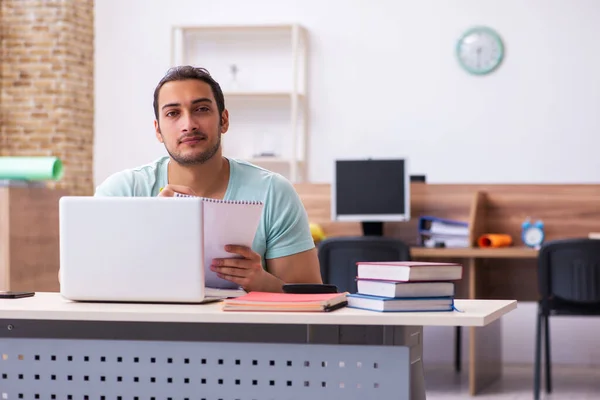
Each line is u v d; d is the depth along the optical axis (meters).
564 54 6.71
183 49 7.14
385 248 4.49
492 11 6.80
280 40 7.13
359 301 1.93
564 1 6.70
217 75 7.21
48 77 6.98
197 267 1.96
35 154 7.01
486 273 5.42
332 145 7.03
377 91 6.96
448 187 5.39
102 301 2.03
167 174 2.56
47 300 2.12
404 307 1.86
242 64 7.19
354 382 1.88
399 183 5.34
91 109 7.21
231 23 7.11
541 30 6.73
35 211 4.00
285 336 2.12
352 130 7.00
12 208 3.82
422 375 2.13
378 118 6.96
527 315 6.22
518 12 6.76
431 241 5.20
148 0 7.24
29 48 7.01
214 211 2.02
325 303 1.84
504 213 5.31
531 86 6.75
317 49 7.05
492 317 1.88
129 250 1.98
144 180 2.55
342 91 7.02
